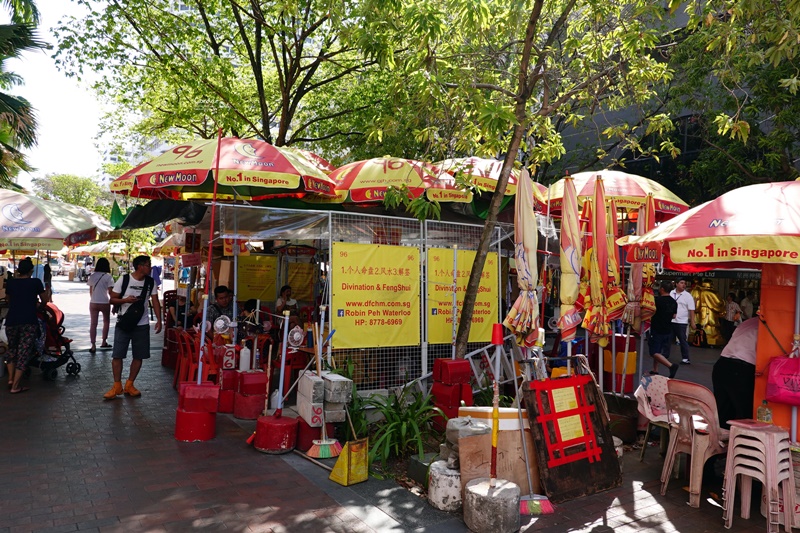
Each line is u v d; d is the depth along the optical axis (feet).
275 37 53.21
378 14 23.44
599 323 22.77
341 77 55.16
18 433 20.71
